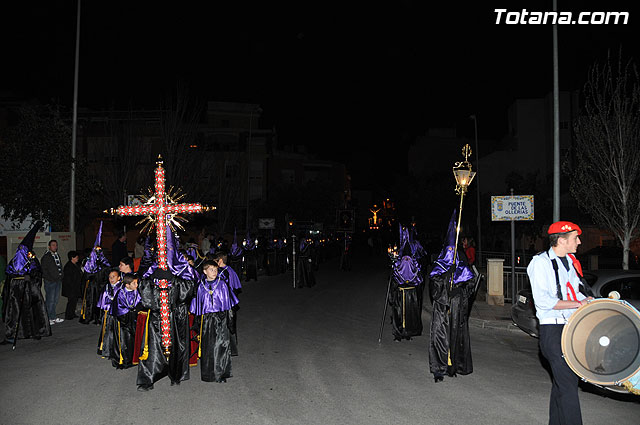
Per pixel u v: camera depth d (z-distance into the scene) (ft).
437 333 24.63
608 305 15.23
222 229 122.01
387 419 19.27
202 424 18.70
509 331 38.47
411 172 171.12
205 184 121.70
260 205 153.89
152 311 23.16
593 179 50.98
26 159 44.75
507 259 81.25
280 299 55.72
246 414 19.77
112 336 26.58
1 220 45.19
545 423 18.90
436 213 132.57
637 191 49.08
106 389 22.91
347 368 26.96
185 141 98.12
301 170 182.19
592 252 84.64
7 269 32.94
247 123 164.25
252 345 32.48
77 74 50.78
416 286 34.63
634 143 49.08
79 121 116.26
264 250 85.97
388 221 222.07
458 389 23.22
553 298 16.22
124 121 107.86
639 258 74.08
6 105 115.44
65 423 18.76
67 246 47.29
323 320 42.60
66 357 28.94
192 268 23.73
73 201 48.49
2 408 20.34
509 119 148.87
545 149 137.18
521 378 25.18
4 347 31.58
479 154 167.84
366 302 54.70
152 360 22.85
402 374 25.84
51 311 40.60
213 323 24.03
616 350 14.93
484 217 119.75
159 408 20.42
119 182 93.56
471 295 25.96
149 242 29.71
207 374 23.90
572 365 15.20
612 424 18.89
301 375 25.49
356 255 172.14
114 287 28.40
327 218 158.10
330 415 19.70
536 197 104.88
